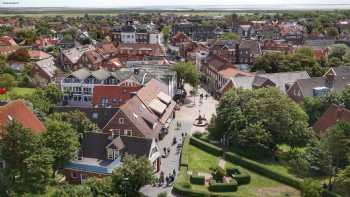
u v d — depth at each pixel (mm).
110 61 184125
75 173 82000
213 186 78688
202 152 99562
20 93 149000
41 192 72250
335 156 82000
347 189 75875
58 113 94000
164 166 90000
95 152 84625
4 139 69312
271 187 81938
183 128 116562
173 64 164625
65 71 181500
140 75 137500
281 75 140625
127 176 71375
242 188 81125
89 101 139875
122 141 84625
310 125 111375
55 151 76188
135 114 99500
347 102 111500
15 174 69750
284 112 96062
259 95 103938
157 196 74062
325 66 174500
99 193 68250
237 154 95688
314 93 121062
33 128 82875
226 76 156750
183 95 153875
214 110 136250
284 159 94812
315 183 75250
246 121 97500
